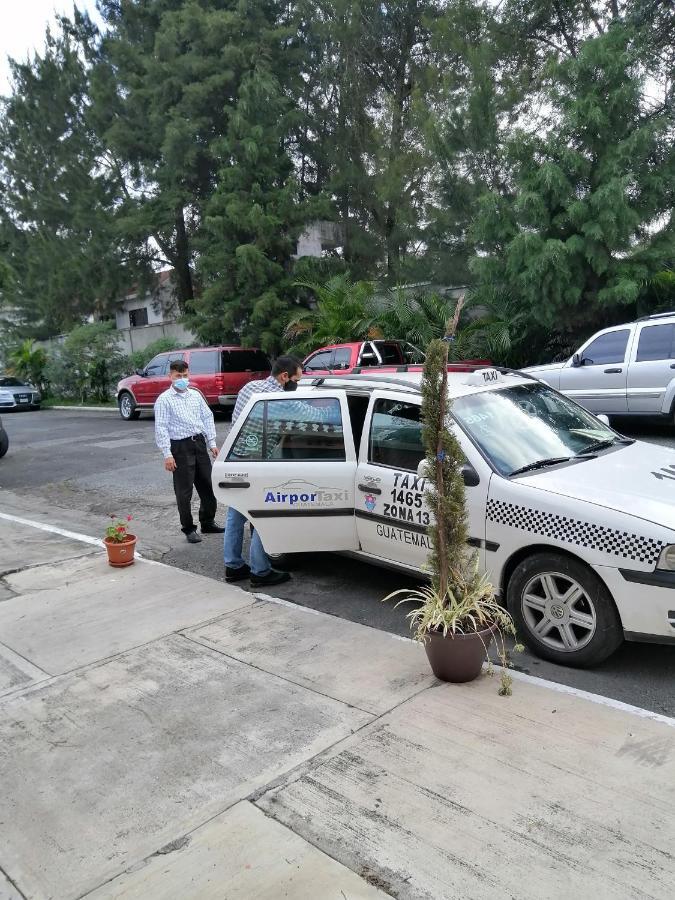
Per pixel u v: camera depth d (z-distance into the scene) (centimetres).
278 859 258
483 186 1573
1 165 2967
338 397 525
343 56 2061
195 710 369
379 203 2047
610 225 1260
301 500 524
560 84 1345
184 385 697
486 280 1465
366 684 386
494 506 423
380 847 261
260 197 2066
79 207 2552
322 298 1889
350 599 532
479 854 254
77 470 1246
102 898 246
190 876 253
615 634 383
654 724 333
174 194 2273
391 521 485
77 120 2686
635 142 1246
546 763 305
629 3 1481
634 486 405
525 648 425
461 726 338
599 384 1067
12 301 3152
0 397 2653
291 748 329
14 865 266
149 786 308
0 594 570
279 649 437
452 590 382
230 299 2155
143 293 2770
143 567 625
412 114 1797
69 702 386
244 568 583
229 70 2112
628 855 250
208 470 720
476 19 1686
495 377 539
